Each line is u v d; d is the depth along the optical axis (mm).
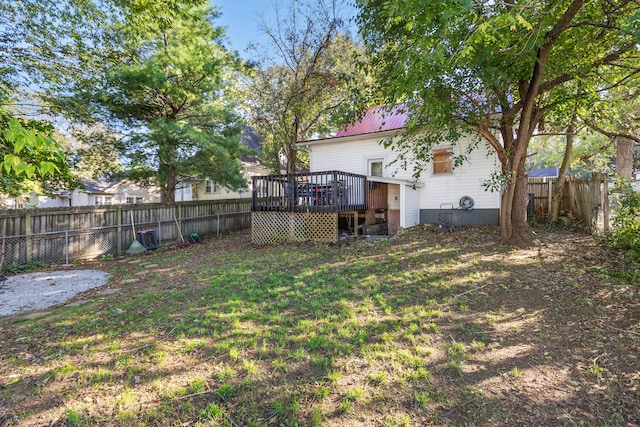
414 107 6094
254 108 14125
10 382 2549
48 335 3516
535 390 2256
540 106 7074
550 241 6875
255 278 5535
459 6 3566
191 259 7941
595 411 2033
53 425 2047
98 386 2455
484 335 3096
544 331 3123
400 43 5609
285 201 9516
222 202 13398
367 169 12039
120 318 3957
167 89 10211
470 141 9875
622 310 3438
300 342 3059
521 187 6910
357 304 4066
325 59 11984
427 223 10625
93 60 9195
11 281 6363
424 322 3432
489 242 7285
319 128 14305
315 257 7121
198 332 3375
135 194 22484
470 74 6262
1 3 7457
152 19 7492
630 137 8062
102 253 9195
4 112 4367
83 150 10977
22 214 7688
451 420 1989
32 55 8453
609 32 5949
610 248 5875
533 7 3975
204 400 2238
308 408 2121
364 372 2518
